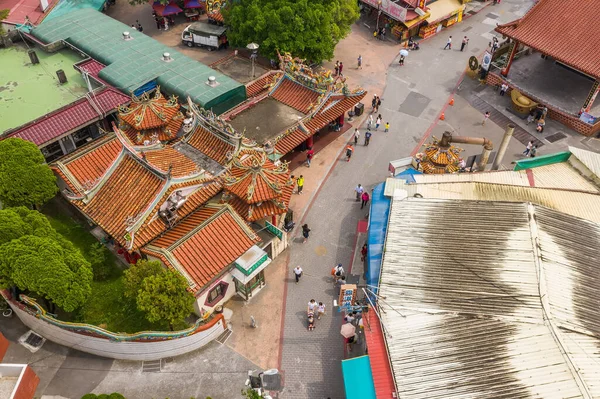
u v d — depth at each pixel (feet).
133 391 118.01
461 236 125.49
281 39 206.90
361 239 156.87
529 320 104.83
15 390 103.96
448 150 164.14
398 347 106.73
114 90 178.81
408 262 122.11
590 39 189.47
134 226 128.06
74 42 204.74
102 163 149.07
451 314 109.70
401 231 130.21
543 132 198.80
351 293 125.90
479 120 205.46
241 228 132.16
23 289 115.55
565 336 101.65
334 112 184.03
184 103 184.34
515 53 217.97
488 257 119.14
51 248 114.52
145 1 259.39
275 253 149.48
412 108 211.82
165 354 123.44
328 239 156.87
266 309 136.46
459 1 266.36
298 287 142.51
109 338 117.91
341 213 165.48
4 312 131.34
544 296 107.86
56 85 183.52
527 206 129.39
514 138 196.03
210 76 190.39
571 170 160.35
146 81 185.68
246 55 241.35
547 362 97.76
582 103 205.36
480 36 258.98
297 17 204.95
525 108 203.10
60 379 119.44
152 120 164.96
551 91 211.41
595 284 114.42
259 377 120.26
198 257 125.80
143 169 137.18
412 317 111.14
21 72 189.47
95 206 137.69
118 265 140.56
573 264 117.19
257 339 129.39
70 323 117.60
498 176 156.76
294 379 121.49
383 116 207.21
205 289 124.98
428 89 222.89
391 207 138.00
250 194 138.51
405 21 246.88
